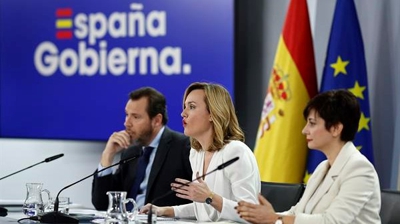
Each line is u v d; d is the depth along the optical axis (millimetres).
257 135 10633
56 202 7051
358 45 9891
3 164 12898
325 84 9953
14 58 12602
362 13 10266
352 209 6105
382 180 9977
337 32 9969
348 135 6344
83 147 12414
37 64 12469
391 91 9883
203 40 11375
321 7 10734
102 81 12047
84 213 7523
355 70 9836
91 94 12125
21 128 12547
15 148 12844
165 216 7461
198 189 6555
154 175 8844
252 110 11422
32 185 7277
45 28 12438
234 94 11188
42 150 12695
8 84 12609
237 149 6988
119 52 11938
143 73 11773
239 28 11445
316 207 6371
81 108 12180
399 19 9781
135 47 11836
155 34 11703
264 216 6051
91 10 12141
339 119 6289
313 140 6387
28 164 12773
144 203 8914
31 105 12492
